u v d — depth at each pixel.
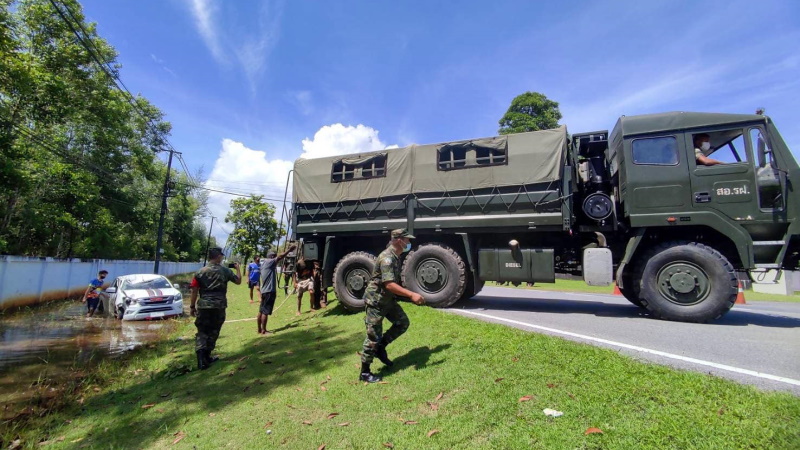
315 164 9.11
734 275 5.77
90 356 7.58
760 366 3.68
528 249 7.37
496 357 4.05
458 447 2.60
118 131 24.16
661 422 2.57
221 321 6.06
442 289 7.61
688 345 4.46
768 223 5.81
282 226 9.63
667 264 6.23
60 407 4.75
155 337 9.42
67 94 18.70
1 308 13.69
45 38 19.16
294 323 8.40
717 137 6.28
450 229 7.76
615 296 11.87
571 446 2.43
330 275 8.86
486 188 7.45
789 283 16.42
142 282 13.34
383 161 8.43
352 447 2.81
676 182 6.34
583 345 4.21
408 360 4.46
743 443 2.29
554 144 7.05
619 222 7.08
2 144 14.93
